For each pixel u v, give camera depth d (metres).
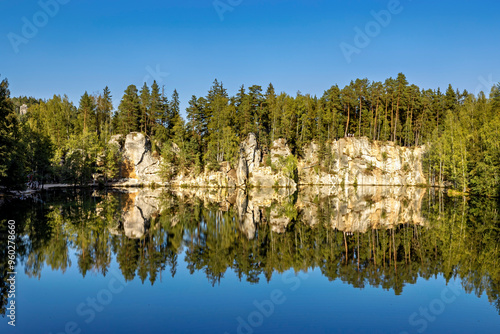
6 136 48.91
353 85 114.62
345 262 24.31
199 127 109.06
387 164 110.31
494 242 29.75
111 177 98.31
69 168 84.62
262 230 35.59
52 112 108.69
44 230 31.92
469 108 92.19
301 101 118.44
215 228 36.09
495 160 66.94
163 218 41.47
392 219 42.75
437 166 98.38
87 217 39.91
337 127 114.81
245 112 104.00
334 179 108.00
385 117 113.56
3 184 55.50
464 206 55.38
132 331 13.48
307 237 32.41
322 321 14.81
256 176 101.19
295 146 115.38
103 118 117.06
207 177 98.50
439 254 26.11
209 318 14.91
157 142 108.00
